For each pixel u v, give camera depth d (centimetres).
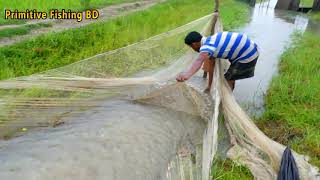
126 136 360
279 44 950
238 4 1862
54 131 360
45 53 634
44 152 326
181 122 400
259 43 944
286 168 342
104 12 1148
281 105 518
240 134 393
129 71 474
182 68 491
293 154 384
